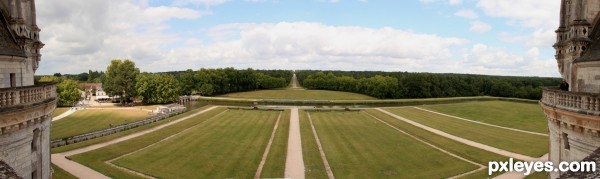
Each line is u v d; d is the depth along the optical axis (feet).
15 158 66.95
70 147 184.85
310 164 164.35
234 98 586.04
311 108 419.54
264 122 296.30
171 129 252.62
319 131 254.06
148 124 273.33
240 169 155.63
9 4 80.89
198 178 142.92
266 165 162.09
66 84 432.66
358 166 162.91
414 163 168.66
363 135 239.50
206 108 408.26
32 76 86.48
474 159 173.17
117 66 485.56
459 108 436.76
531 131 266.57
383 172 154.20
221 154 181.06
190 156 175.94
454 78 652.48
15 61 75.41
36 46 87.04
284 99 577.43
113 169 148.87
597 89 74.84
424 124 290.76
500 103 498.28
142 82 479.82
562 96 73.82
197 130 251.80
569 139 72.84
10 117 62.39
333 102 506.48
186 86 634.02
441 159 175.63
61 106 433.89
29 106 66.85
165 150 187.52
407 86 618.44
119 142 203.31
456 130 261.03
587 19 85.66
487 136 236.43
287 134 240.32
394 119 320.70
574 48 84.02
